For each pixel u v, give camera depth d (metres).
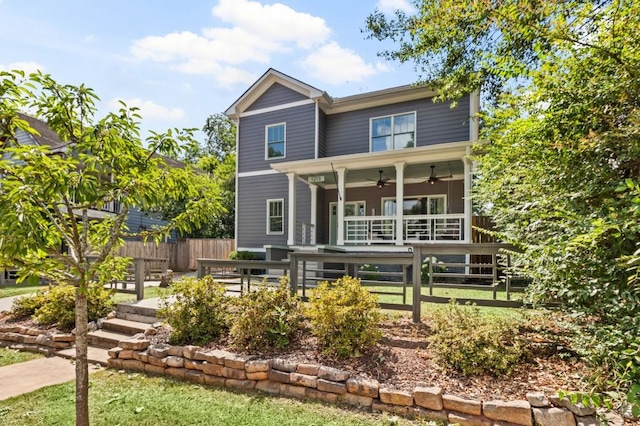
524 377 3.09
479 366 3.20
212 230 20.77
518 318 4.17
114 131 2.36
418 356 3.62
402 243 9.73
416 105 11.84
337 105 12.91
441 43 6.63
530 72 3.19
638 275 2.35
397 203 9.88
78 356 2.48
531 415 2.63
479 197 6.36
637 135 2.62
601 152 2.95
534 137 3.52
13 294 9.17
